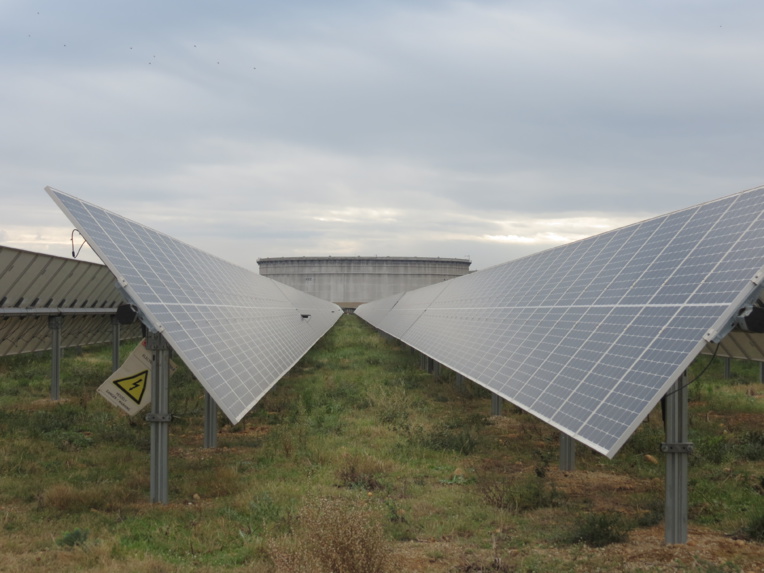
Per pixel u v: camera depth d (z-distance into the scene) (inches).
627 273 570.9
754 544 380.5
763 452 612.1
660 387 371.2
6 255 713.0
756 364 1348.4
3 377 1074.1
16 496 471.5
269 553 344.5
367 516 342.3
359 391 987.9
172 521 417.1
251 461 587.8
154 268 594.9
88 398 893.8
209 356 541.0
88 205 540.1
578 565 346.6
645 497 485.7
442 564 351.6
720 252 445.4
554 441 685.9
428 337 1242.0
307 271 4840.1
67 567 334.3
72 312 948.0
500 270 1165.7
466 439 648.4
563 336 592.4
